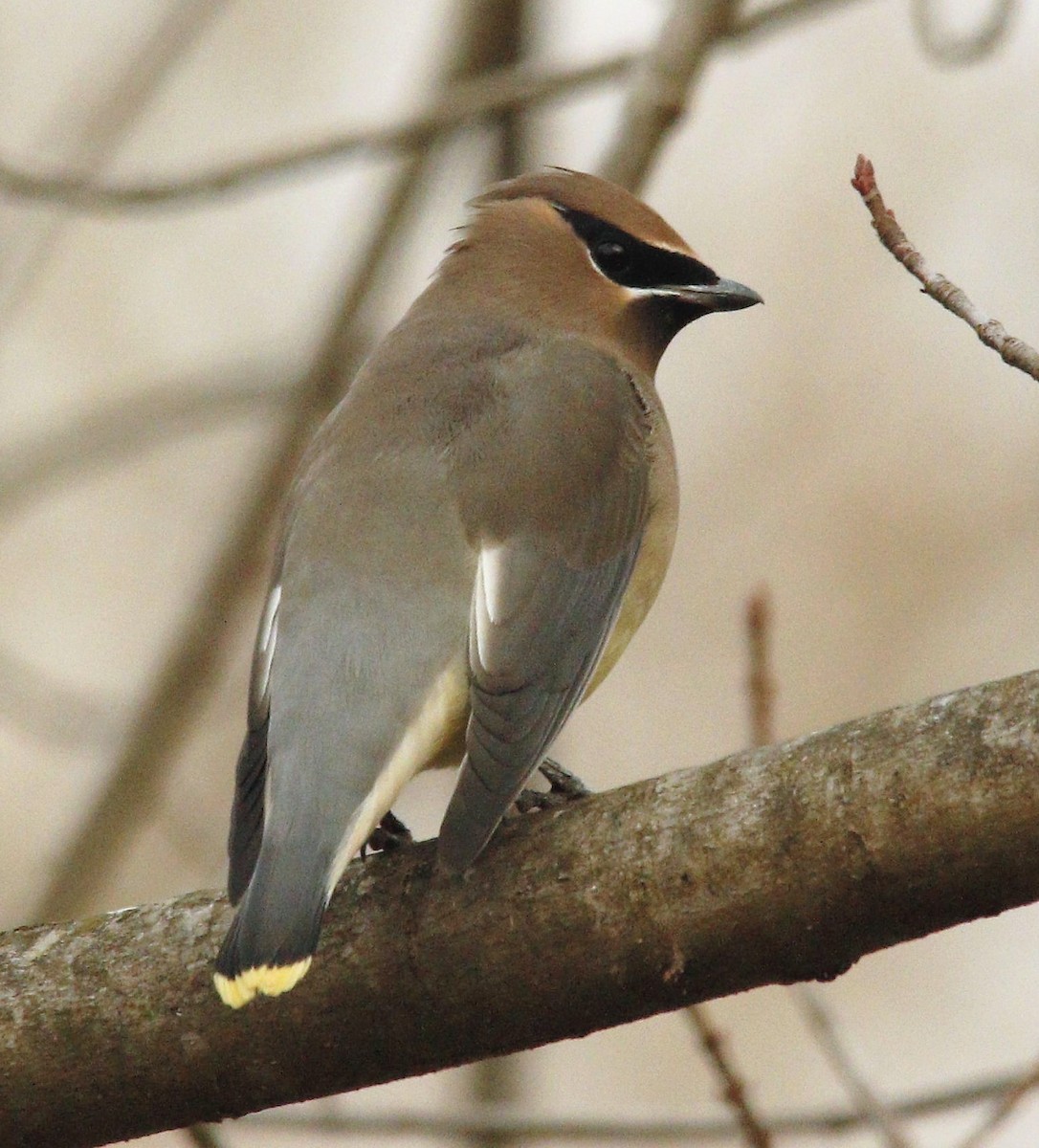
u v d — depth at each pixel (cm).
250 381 1423
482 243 1016
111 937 731
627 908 684
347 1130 998
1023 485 1650
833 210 1728
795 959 676
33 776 1636
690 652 1631
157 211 1197
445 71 1413
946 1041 1529
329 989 708
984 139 1722
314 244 1825
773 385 1697
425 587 835
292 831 753
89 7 1816
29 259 1364
